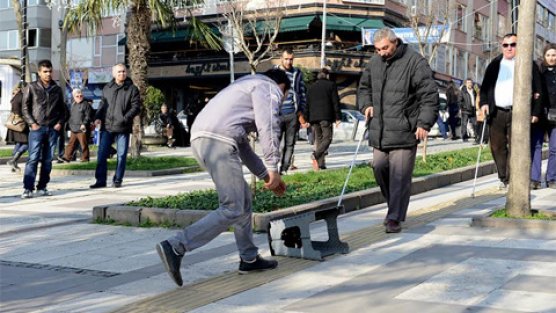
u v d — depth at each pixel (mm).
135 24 18047
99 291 4902
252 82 5012
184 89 42812
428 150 18750
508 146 9633
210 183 12789
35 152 10781
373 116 6828
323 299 4426
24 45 21328
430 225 7020
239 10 35656
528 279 4703
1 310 4473
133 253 6273
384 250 5883
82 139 18141
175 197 8789
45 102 10828
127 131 12102
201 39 21062
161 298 4629
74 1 19391
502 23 54750
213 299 4547
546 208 7711
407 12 38656
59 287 5055
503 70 9367
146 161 16062
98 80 45219
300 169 14062
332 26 36625
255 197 8484
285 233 5770
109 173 14586
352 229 7125
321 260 5535
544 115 9477
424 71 6590
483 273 4910
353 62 36344
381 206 9070
